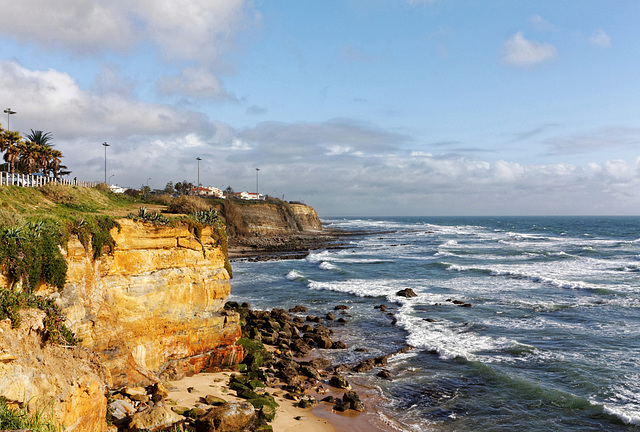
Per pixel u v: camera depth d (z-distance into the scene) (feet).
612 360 74.28
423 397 63.98
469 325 99.40
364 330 100.48
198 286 64.23
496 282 155.02
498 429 54.19
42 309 34.68
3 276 36.65
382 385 68.85
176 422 43.80
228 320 68.74
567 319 101.76
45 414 28.37
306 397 63.72
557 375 69.10
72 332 41.19
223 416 45.60
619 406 57.98
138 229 56.39
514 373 70.28
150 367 57.72
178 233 61.31
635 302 116.67
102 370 39.09
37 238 40.34
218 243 68.13
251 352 76.07
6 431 22.35
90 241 49.85
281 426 53.31
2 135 119.24
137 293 56.03
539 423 55.26
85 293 48.34
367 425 55.42
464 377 70.54
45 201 73.46
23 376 28.04
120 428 40.45
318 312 118.11
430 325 100.42
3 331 28.35
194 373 63.77
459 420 56.75
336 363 80.07
